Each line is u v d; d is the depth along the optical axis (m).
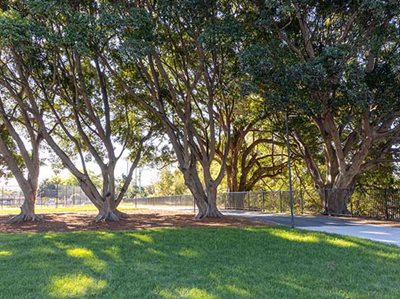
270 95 14.70
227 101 20.59
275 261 8.32
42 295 5.85
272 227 14.58
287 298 5.70
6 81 17.06
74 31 12.28
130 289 6.14
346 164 21.59
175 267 7.72
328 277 6.96
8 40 12.53
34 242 11.04
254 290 6.06
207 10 13.78
